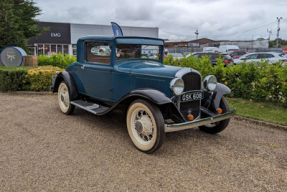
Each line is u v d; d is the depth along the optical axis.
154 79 3.61
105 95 4.40
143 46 4.50
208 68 7.23
